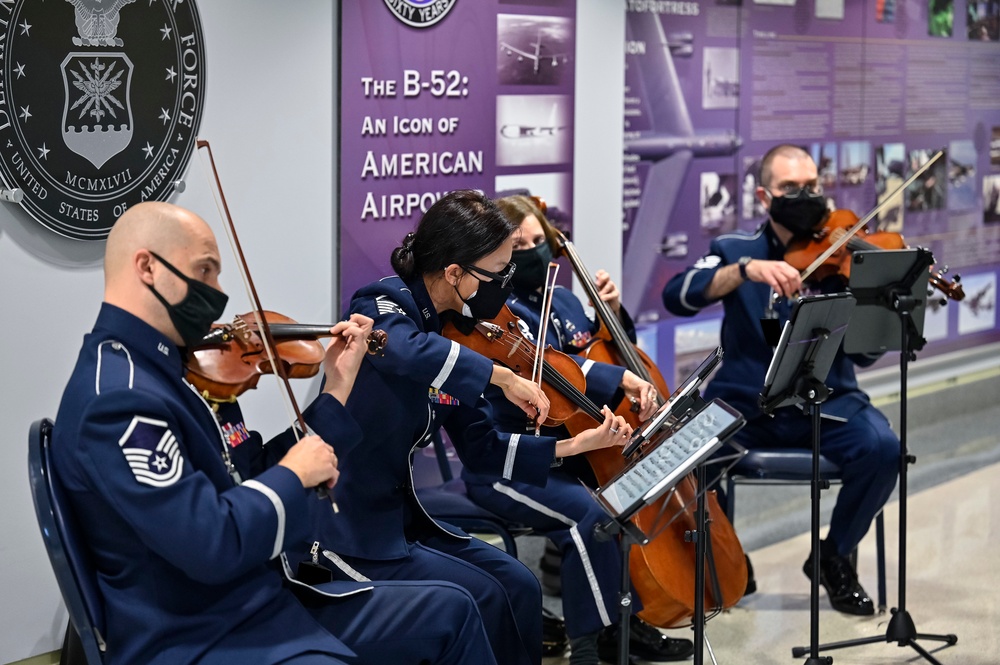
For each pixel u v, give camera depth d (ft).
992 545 13.82
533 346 9.50
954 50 19.49
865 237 12.46
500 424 10.22
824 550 12.14
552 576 12.37
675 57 15.30
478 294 8.61
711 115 15.92
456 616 7.65
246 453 7.43
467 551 8.93
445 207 8.54
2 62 9.36
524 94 13.58
